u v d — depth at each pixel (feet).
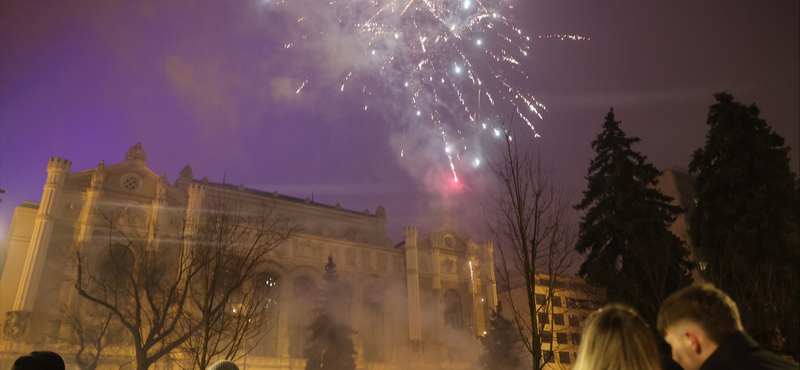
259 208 195.72
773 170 87.66
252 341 158.20
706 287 10.01
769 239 80.43
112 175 165.17
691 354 9.55
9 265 151.53
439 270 216.95
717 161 93.56
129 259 150.00
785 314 59.67
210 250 73.00
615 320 9.98
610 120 111.14
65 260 147.02
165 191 169.99
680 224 179.52
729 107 94.27
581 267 92.84
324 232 214.48
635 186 100.83
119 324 131.23
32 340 136.26
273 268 169.89
